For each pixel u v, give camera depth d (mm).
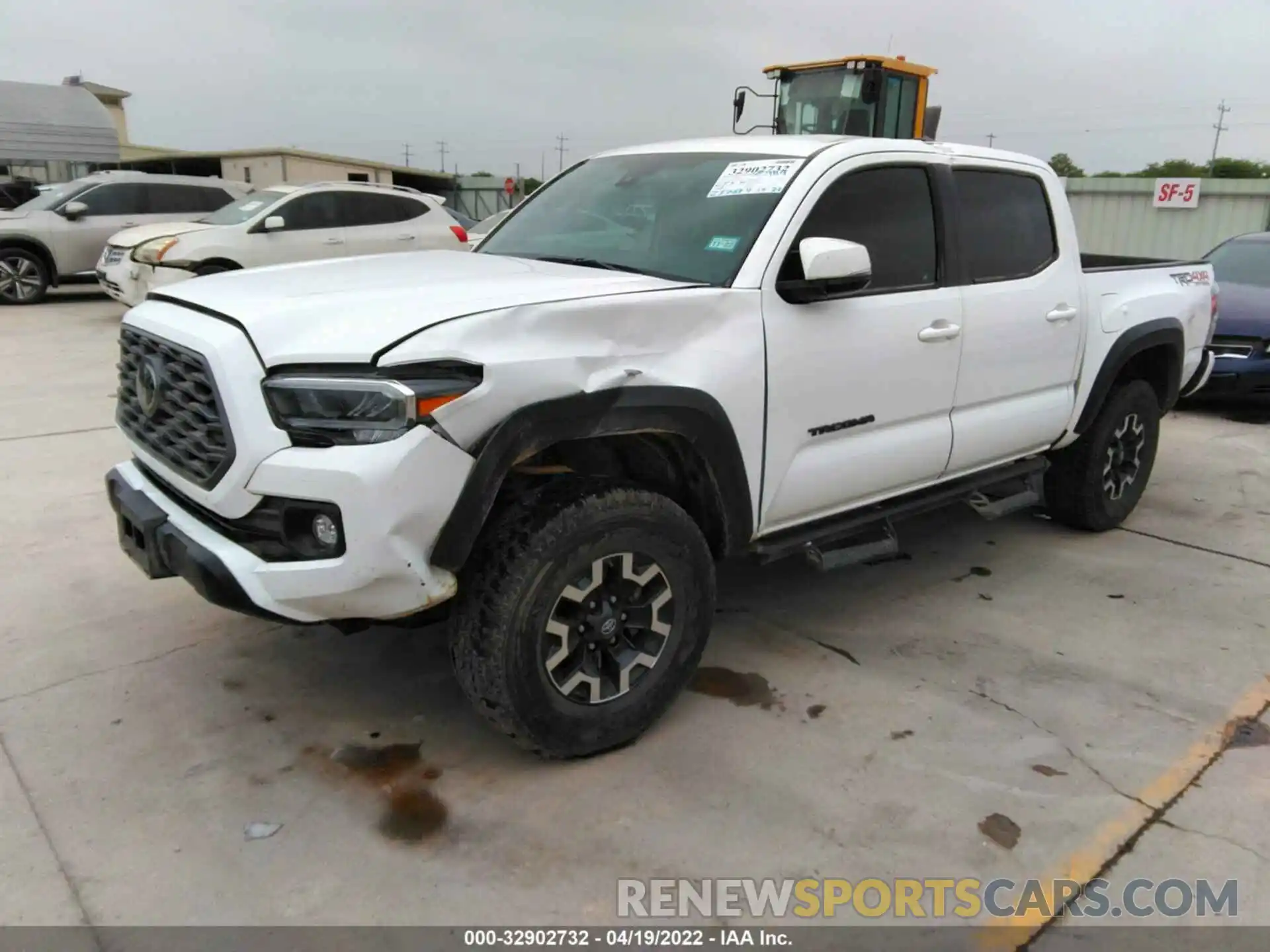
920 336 3652
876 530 3832
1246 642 3963
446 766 2973
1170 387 5305
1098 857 2646
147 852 2562
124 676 3445
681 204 3564
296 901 2410
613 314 2775
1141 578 4629
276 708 3275
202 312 2773
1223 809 2865
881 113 13094
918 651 3824
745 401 3082
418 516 2449
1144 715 3383
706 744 3127
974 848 2668
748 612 4160
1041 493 5164
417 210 12531
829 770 3000
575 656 2914
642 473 3252
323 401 2439
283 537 2514
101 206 14016
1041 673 3664
